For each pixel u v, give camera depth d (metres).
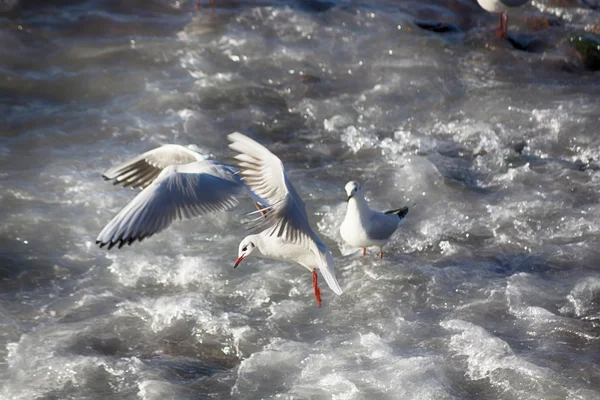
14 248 13.19
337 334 11.41
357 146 16.61
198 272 12.69
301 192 14.85
